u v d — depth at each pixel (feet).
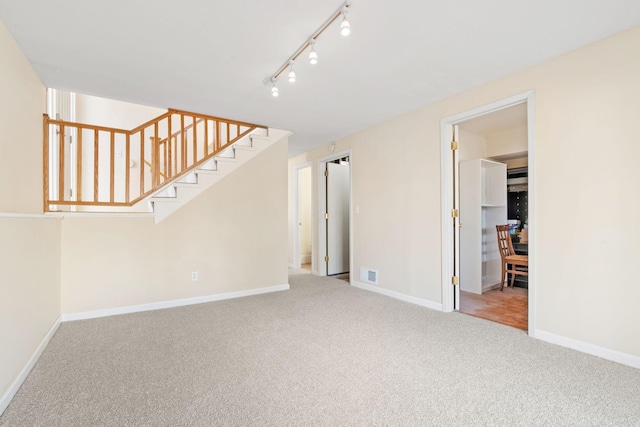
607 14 6.33
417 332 8.89
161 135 17.06
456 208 11.09
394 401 5.54
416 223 11.84
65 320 10.02
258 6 6.04
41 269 7.83
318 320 9.98
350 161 15.31
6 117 6.59
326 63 8.29
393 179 12.85
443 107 10.86
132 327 9.41
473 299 12.60
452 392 5.82
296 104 11.30
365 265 14.37
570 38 7.22
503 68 8.64
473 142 14.82
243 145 13.69
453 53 7.83
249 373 6.55
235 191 13.26
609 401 5.53
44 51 7.63
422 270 11.63
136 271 11.19
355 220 14.99
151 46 7.47
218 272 12.81
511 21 6.54
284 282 14.42
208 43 7.36
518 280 15.14
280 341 8.26
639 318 6.75
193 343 8.15
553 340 8.08
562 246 7.93
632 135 6.87
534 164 8.45
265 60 8.15
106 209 15.85
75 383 6.14
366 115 12.46
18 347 6.11
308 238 22.58
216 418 5.07
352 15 6.30
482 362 7.03
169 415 5.14
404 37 7.11
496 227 14.14
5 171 6.48
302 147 18.07
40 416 5.11
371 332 8.89
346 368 6.76
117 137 16.34
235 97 10.61
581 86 7.61
